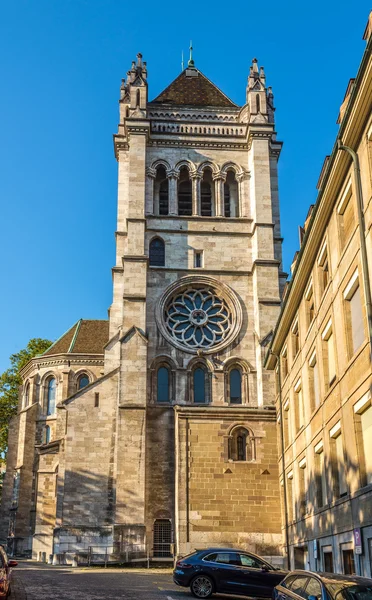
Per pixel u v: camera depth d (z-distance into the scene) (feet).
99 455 180.04
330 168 93.81
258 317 188.34
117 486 167.53
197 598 90.84
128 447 171.53
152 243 201.05
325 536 106.22
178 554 149.69
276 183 212.64
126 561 155.84
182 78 239.09
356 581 55.77
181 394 183.21
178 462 157.38
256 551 150.92
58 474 191.52
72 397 184.14
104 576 120.57
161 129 215.51
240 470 157.58
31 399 256.52
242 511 154.20
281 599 61.31
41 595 84.84
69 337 271.69
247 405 183.21
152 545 167.12
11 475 259.80
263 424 162.40
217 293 196.34
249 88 217.56
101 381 186.60
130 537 162.71
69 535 169.48
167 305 193.77
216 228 202.80
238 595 92.38
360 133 85.61
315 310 114.62
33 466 246.68
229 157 213.66
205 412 161.58
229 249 200.44
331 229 102.58
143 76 217.77
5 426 275.59
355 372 88.74
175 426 170.91
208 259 199.00
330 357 106.73
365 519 83.87
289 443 144.56
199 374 187.83
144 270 191.72
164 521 169.58
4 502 256.32
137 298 188.03
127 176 217.56
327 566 107.34
